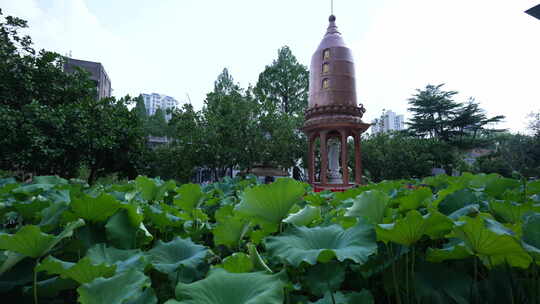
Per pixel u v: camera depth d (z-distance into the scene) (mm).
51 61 12102
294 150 23375
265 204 1977
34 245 1453
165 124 37406
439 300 1386
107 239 1881
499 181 3232
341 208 2521
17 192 2818
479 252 1358
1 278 1526
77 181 4445
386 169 29328
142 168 14078
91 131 11266
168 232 2717
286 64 35469
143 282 1296
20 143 9828
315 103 15609
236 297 1078
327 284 1425
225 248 2375
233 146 18203
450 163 35969
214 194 4602
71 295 1859
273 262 1553
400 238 1401
